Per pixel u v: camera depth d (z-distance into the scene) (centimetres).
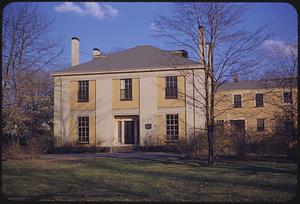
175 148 2705
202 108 2102
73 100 3006
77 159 2012
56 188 1034
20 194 930
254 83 3606
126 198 865
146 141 2836
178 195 903
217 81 1720
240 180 1178
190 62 2506
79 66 3066
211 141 1683
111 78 2958
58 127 2998
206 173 1386
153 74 2873
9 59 2008
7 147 2002
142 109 2872
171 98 2814
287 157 1897
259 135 2002
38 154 2084
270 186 1044
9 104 2105
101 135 2933
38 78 2420
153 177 1274
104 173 1402
